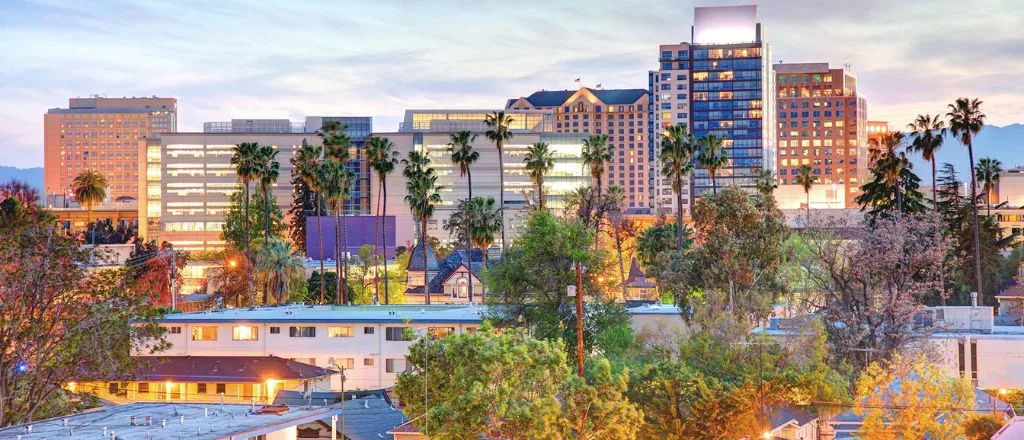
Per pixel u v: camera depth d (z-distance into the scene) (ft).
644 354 254.47
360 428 232.73
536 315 277.23
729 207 362.74
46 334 192.03
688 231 503.61
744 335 241.55
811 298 342.64
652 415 209.26
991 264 480.64
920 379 207.51
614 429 172.14
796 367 233.14
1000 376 274.36
